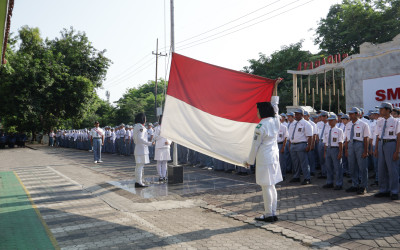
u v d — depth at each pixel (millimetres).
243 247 3971
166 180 9203
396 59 11234
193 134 6168
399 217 5113
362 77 12305
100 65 38562
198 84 6305
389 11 28500
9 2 5449
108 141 21656
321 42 32594
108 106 61781
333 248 3848
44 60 33125
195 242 4176
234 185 8383
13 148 32438
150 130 17203
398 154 6293
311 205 6070
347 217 5176
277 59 33312
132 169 12383
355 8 28828
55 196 7418
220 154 5984
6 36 7164
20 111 30875
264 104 5051
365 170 7113
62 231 4707
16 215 5668
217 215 5602
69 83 33781
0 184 9180
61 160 17281
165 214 5688
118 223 5113
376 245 3910
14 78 30562
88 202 6766
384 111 6602
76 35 38594
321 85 25828
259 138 4855
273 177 4938
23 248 3990
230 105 6062
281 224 4895
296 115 8930
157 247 4000
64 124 53562
